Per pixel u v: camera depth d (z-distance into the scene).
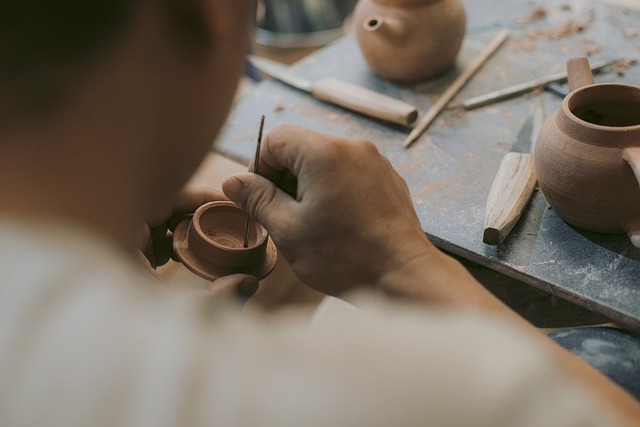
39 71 0.36
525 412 0.34
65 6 0.35
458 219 1.03
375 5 1.32
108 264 0.37
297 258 0.72
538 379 0.35
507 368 0.34
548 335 0.92
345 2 2.06
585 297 0.90
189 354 0.34
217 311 0.37
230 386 0.33
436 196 1.08
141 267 0.76
